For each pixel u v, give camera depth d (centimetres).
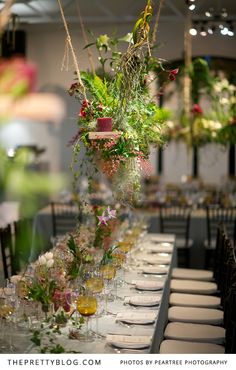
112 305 478
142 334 414
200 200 997
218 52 1266
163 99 1120
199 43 1266
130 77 526
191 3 709
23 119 1392
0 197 1299
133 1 1109
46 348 374
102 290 464
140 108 538
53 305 416
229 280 525
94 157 550
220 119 994
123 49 1260
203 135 991
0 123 1387
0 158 1263
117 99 534
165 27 1266
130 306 475
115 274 506
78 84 538
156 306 475
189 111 1002
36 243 810
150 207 944
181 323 533
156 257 653
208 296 614
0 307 405
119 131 520
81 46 1295
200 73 991
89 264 497
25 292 430
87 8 1156
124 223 703
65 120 1402
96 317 427
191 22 945
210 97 1011
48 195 1289
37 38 1362
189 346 479
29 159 1296
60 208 956
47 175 1387
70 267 479
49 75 1377
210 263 884
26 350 379
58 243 613
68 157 1405
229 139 988
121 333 414
